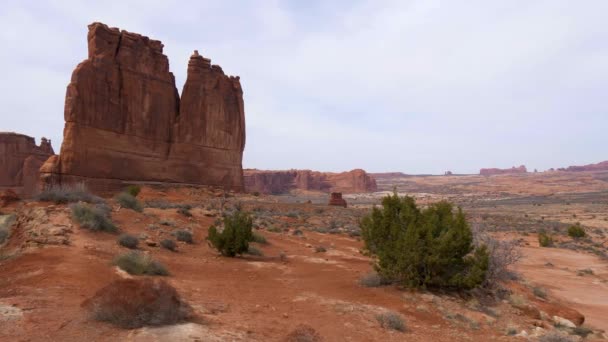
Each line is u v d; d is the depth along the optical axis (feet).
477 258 45.57
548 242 143.54
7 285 32.50
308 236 108.06
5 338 19.93
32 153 271.90
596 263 107.86
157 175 207.31
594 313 55.31
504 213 332.39
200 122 230.68
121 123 192.95
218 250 64.08
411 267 43.91
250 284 44.50
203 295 35.60
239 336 23.80
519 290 56.34
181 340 21.18
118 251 50.29
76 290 30.78
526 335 35.12
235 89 259.39
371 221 49.65
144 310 22.99
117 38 197.57
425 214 48.52
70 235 53.21
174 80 230.48
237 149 255.50
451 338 31.68
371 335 29.19
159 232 68.74
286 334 26.12
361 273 54.13
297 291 42.29
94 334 21.16
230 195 228.84
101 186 178.29
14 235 55.93
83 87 175.01
